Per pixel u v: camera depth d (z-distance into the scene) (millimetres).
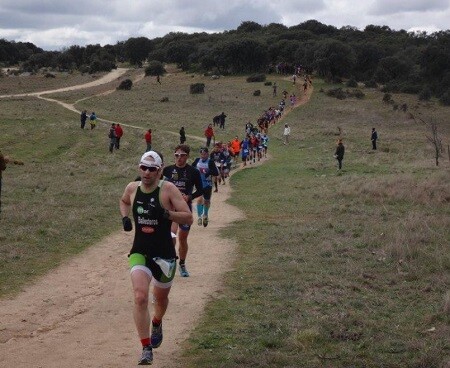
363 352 6570
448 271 10461
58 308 8375
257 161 35781
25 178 24078
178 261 10766
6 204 16922
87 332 7387
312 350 6609
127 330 7465
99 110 65562
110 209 17141
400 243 11820
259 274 10156
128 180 25000
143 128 52000
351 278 9922
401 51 130625
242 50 117625
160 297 6223
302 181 25766
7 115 52000
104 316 8047
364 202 18797
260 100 82812
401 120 73375
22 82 108438
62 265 10867
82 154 34625
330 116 73375
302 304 8398
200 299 8734
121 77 121188
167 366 6195
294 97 79125
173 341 6977
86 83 109500
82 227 14336
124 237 13641
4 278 9719
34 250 11750
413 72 111062
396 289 9406
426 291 9227
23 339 7098
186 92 90500
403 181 21562
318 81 105625
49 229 13523
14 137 38812
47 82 109875
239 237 13719
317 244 12734
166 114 65188
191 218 6113
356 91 92125
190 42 152250
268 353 6438
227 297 8812
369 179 23688
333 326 7355
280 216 16969
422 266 10664
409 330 7383
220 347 6738
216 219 16484
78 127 46562
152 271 6051
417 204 18078
